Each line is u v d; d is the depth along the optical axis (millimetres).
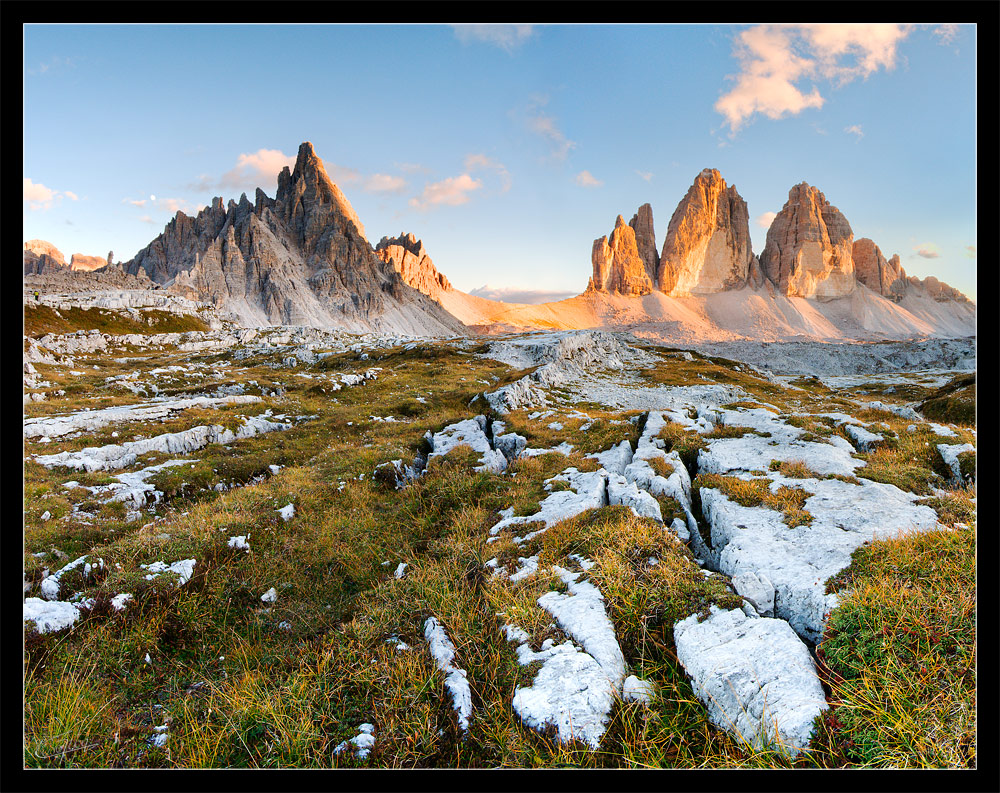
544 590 7844
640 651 6383
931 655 4883
